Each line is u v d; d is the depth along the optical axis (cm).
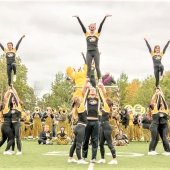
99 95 1588
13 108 1962
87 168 1396
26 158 1761
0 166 1444
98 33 1780
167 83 8200
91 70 1767
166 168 1410
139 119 3391
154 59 2092
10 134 1966
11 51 1978
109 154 2033
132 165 1510
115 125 2745
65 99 7669
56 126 3381
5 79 7400
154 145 2048
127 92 10356
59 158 1767
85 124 1553
